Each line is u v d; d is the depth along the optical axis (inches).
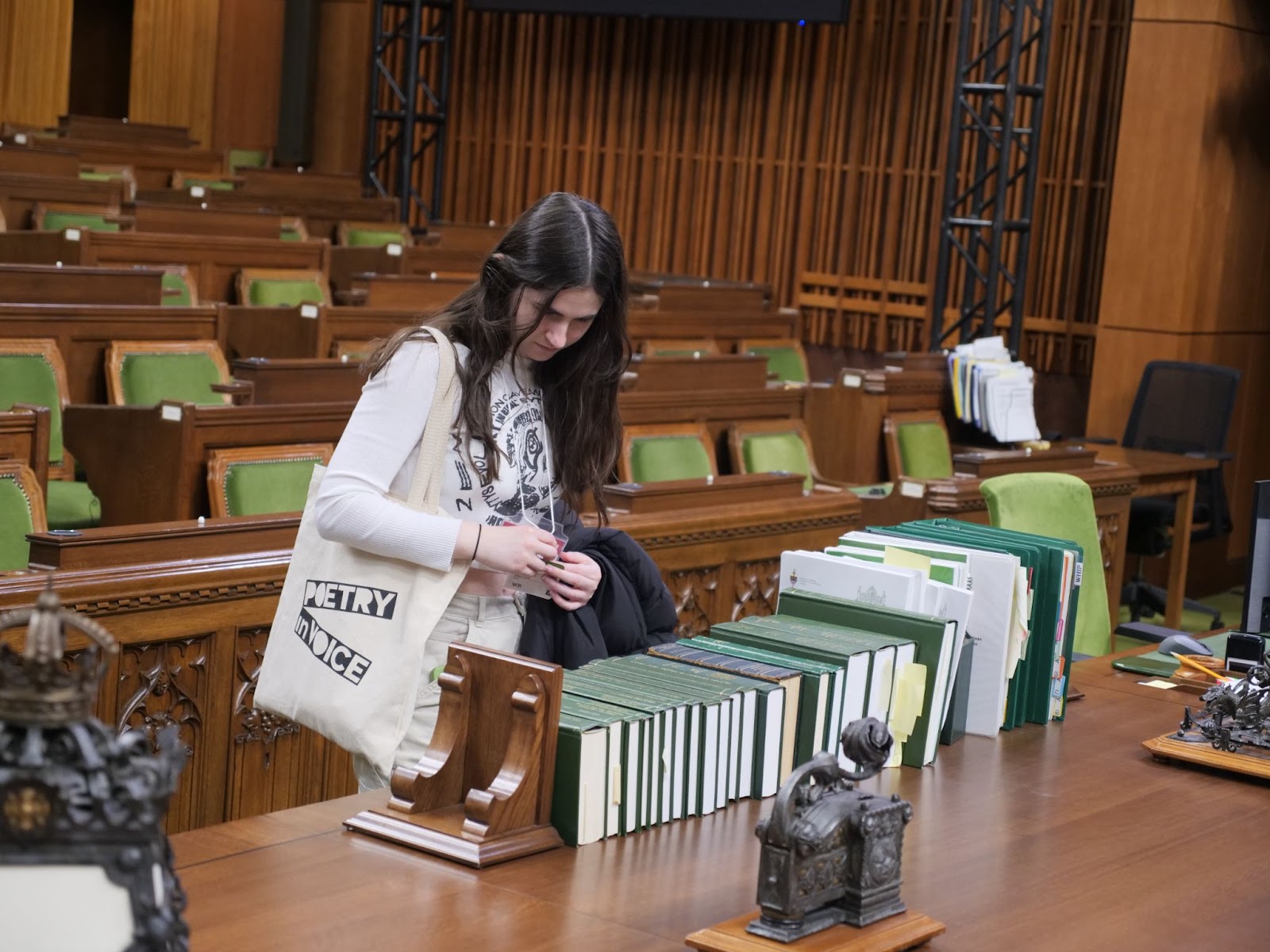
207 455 165.9
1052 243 371.6
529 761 70.6
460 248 384.5
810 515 174.9
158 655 114.3
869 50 400.5
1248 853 78.0
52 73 510.6
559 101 454.0
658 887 68.0
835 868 63.1
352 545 81.0
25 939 42.1
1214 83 313.1
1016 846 76.7
